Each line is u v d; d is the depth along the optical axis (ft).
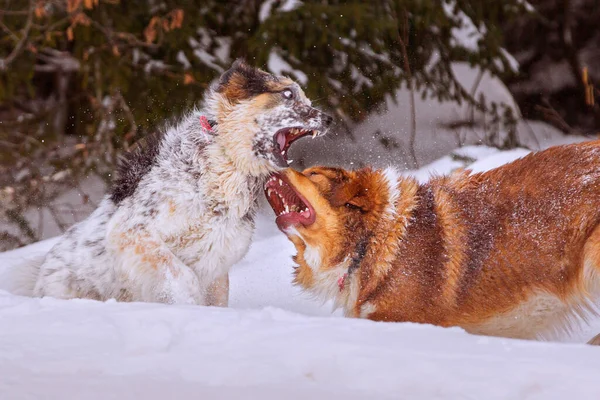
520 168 27.17
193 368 17.30
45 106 72.18
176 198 30.63
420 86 72.74
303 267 29.53
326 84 60.95
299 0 61.93
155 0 63.82
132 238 30.73
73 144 71.46
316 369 16.96
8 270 35.32
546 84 94.99
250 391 15.71
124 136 63.72
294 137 33.99
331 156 67.92
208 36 67.26
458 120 74.38
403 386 16.06
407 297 26.89
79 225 33.45
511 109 76.64
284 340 19.22
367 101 67.10
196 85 62.90
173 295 30.17
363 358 17.53
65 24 62.39
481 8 73.72
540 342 19.69
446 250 26.73
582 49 95.76
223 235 31.50
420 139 71.77
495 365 17.12
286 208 29.27
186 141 31.45
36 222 66.74
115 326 21.06
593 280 25.26
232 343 19.21
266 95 31.48
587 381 16.03
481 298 26.40
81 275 31.99
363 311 27.55
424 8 67.36
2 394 15.07
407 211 27.43
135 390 15.60
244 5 68.33
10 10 61.36
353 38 64.49
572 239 25.49
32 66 63.10
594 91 94.02
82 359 18.04
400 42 66.49
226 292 33.04
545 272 25.88
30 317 22.53
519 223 26.20
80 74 63.10
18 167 68.08
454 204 27.35
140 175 31.71
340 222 27.89
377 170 28.78
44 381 16.20
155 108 62.44
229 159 31.14
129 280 31.07
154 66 63.82
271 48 60.18
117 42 63.26
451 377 16.34
